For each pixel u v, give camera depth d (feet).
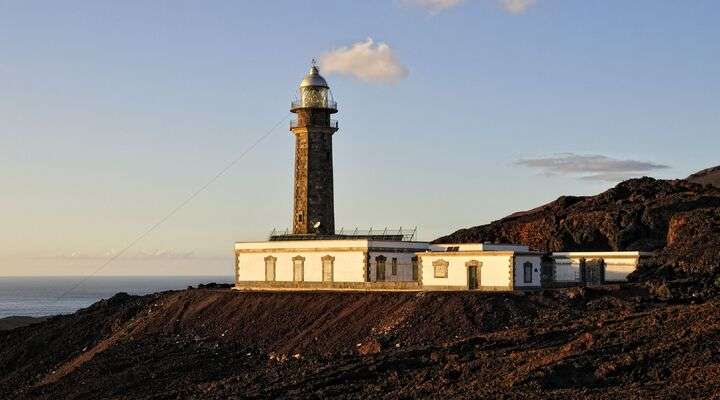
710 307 257.55
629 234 412.98
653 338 244.01
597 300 294.87
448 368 245.24
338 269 352.49
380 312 305.12
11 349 368.89
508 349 254.27
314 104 392.88
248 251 375.86
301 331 312.09
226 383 270.87
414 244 359.87
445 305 297.12
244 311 336.08
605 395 210.18
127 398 278.05
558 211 456.86
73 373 318.04
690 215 387.14
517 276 317.42
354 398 233.14
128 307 375.66
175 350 320.70
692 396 202.90
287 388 248.32
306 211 392.06
